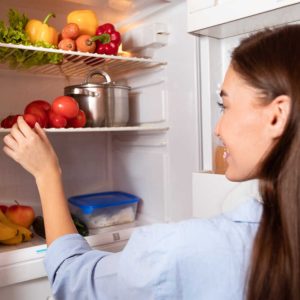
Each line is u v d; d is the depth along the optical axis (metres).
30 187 1.47
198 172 1.11
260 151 0.45
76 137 1.59
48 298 1.10
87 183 1.63
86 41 1.15
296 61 0.41
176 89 1.24
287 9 0.83
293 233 0.39
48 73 1.48
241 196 0.95
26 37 1.05
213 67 1.13
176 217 1.28
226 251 0.44
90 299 0.54
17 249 1.07
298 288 0.38
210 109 1.13
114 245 1.24
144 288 0.47
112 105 1.28
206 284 0.45
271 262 0.40
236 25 0.97
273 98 0.42
